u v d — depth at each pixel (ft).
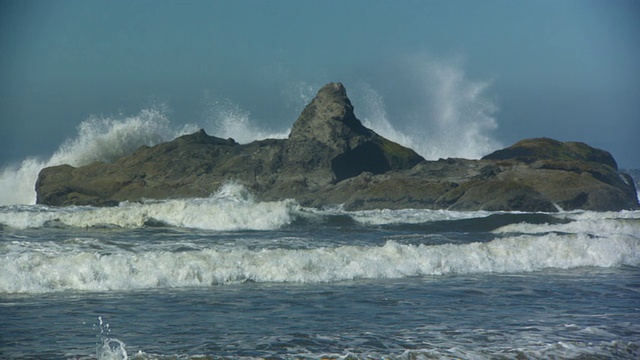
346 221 141.08
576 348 62.23
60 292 78.59
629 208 172.24
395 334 64.44
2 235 116.98
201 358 56.39
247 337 62.28
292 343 60.85
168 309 71.77
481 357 58.95
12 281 78.84
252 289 82.74
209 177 171.73
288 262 90.48
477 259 101.35
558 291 86.33
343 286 85.71
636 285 91.40
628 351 62.44
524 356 59.82
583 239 111.14
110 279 82.12
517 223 142.00
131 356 56.29
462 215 152.25
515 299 80.84
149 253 89.04
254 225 135.95
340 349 59.57
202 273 85.66
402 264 95.86
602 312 75.46
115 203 164.25
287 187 166.30
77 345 59.11
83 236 116.88
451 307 75.66
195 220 134.82
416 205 161.48
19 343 59.31
